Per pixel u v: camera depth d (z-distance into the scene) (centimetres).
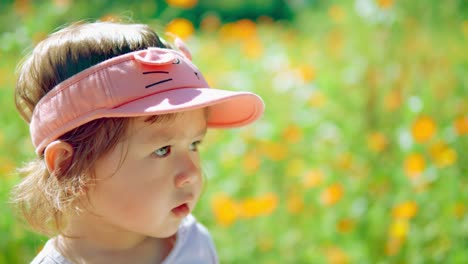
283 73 417
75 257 134
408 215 241
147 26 139
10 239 229
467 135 312
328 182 297
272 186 303
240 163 313
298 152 336
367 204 276
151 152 124
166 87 125
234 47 521
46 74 129
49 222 136
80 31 131
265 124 342
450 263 249
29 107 134
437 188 275
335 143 336
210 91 127
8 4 422
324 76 420
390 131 341
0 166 256
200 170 133
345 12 466
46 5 370
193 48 450
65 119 123
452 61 403
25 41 327
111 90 121
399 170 290
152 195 125
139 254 138
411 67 385
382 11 410
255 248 262
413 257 249
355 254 257
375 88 364
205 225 272
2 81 317
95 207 128
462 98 366
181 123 126
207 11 822
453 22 437
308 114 372
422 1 426
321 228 274
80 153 124
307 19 572
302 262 259
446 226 258
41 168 134
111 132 123
